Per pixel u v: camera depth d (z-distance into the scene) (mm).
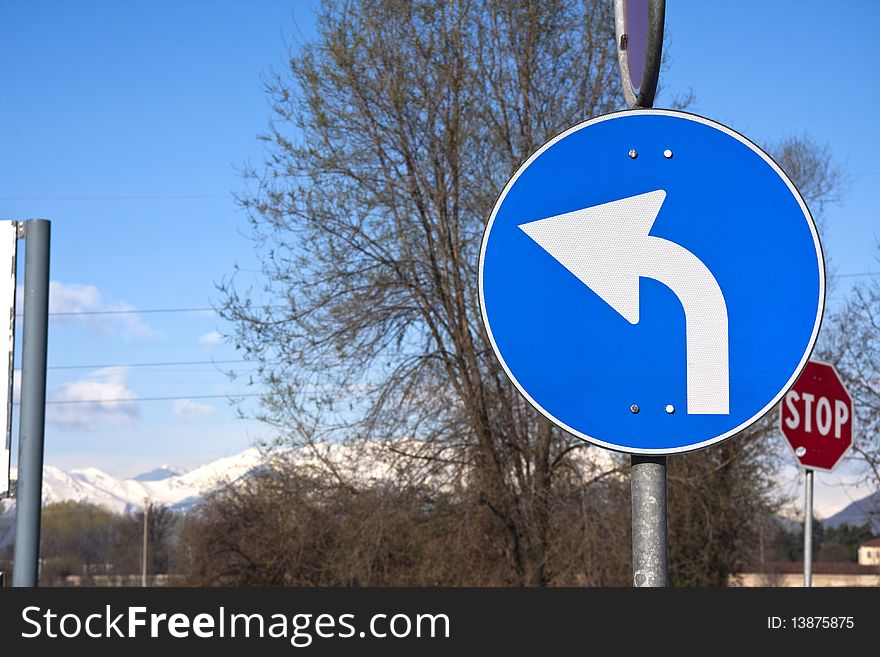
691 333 2377
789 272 2385
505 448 18516
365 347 18250
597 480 18469
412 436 18281
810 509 7637
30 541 3711
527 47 19031
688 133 2441
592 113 19281
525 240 2436
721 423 2348
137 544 80875
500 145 19328
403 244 18844
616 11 2674
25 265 3834
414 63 18797
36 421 3773
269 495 19156
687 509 20062
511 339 2408
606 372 2379
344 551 18344
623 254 2414
